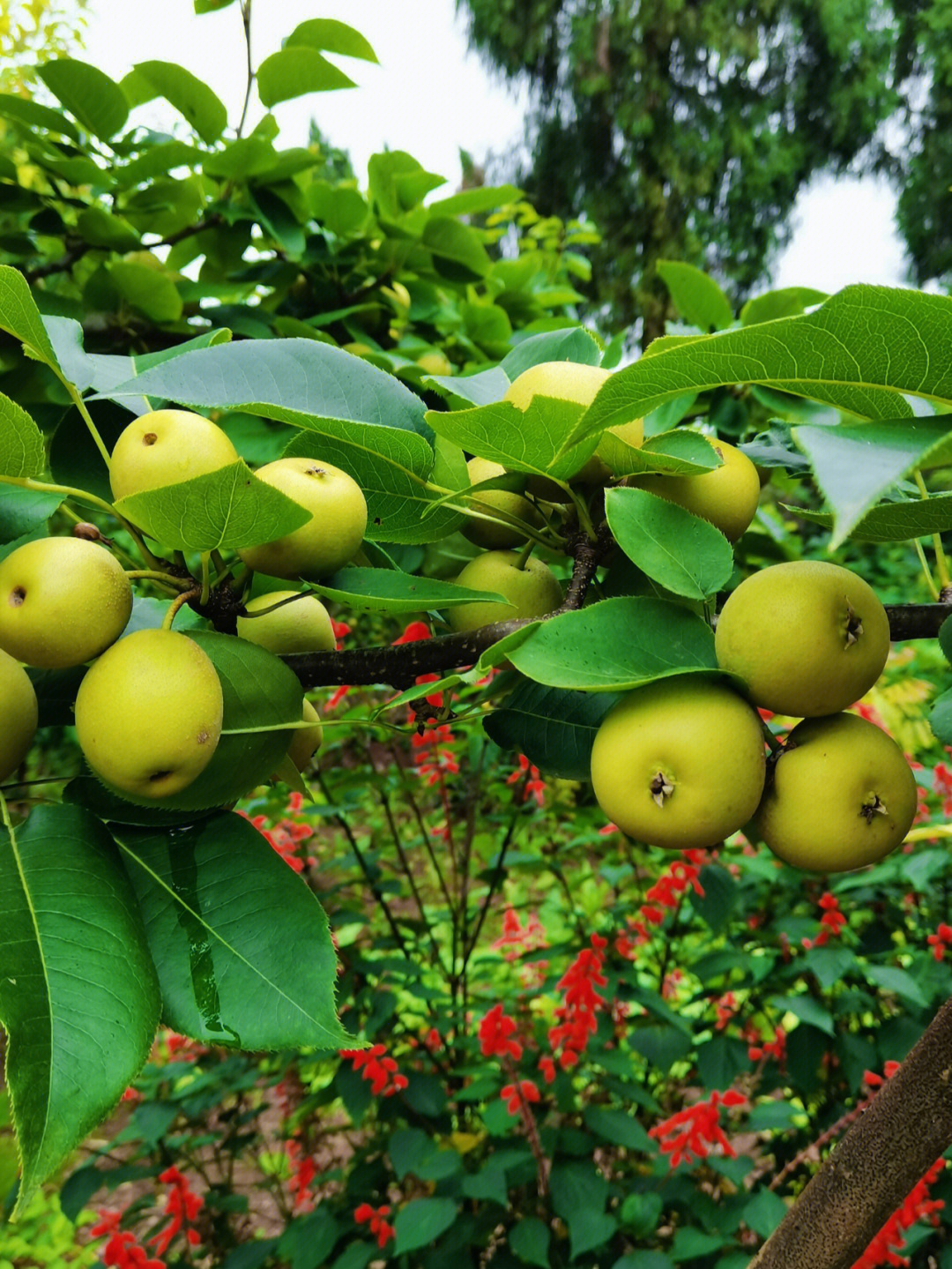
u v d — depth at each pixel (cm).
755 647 24
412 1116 72
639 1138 62
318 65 67
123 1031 21
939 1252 62
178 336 69
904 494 33
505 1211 66
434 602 28
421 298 81
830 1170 26
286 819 75
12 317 25
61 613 24
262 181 72
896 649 132
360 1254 62
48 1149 19
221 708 25
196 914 24
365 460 31
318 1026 22
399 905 119
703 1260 63
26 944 22
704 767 23
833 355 20
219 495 23
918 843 71
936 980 67
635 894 88
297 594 29
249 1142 80
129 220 73
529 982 92
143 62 65
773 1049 70
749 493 31
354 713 69
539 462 28
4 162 68
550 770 33
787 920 69
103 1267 69
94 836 25
